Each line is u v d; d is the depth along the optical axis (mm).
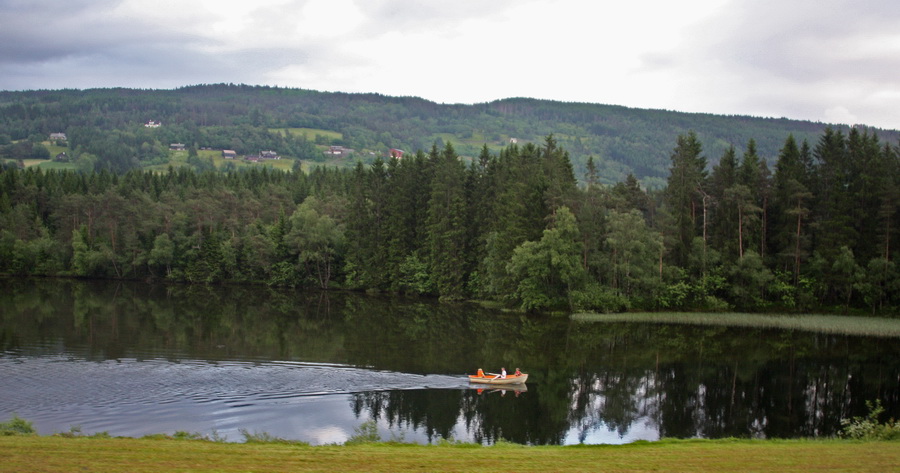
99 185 169625
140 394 41156
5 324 67750
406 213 114688
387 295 113000
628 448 25703
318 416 38062
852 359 61250
